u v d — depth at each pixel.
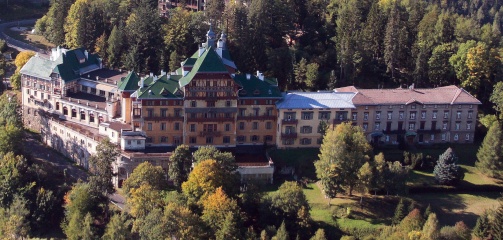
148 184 185.25
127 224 178.12
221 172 187.38
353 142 195.88
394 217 182.38
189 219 172.75
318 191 198.50
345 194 196.62
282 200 178.38
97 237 180.50
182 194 186.50
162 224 169.38
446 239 168.75
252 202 185.12
